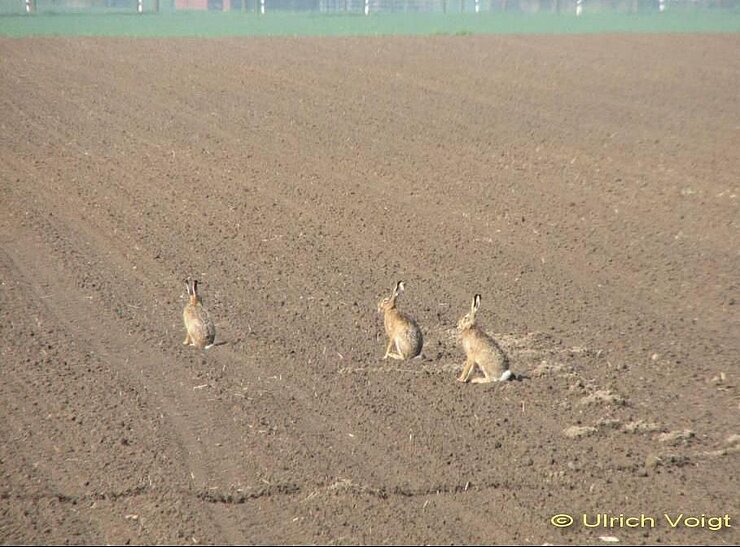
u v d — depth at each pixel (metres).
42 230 58.59
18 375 37.66
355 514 27.47
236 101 97.94
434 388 36.38
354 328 43.09
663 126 87.94
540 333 42.88
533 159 76.12
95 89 103.19
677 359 40.12
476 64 120.19
